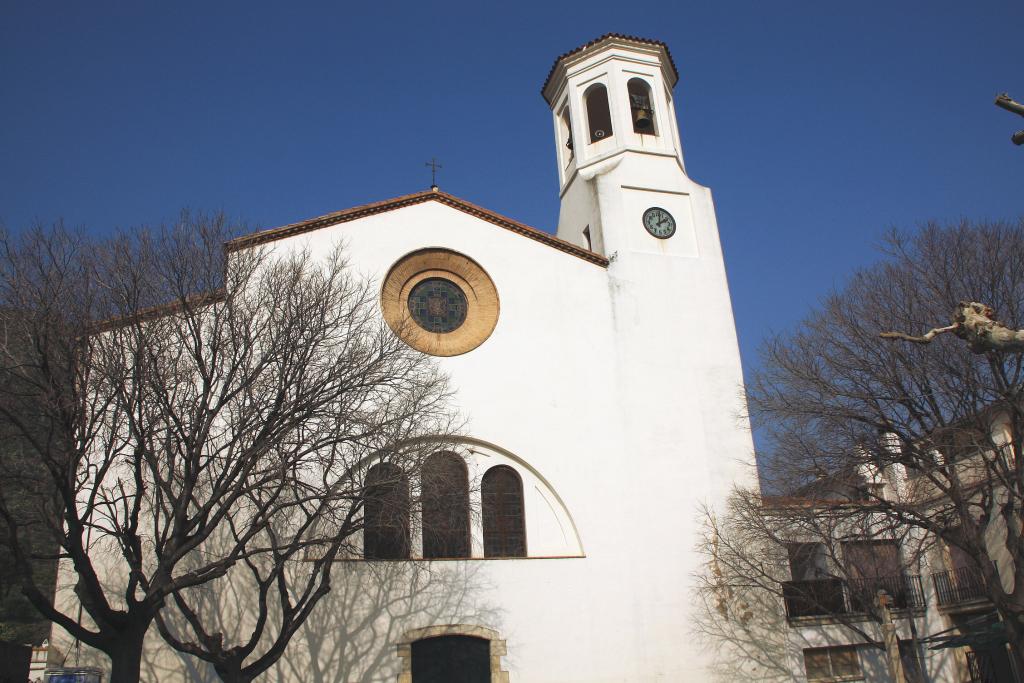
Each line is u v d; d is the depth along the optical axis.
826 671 23.42
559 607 21.12
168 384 16.02
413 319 23.28
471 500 21.00
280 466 14.95
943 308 19.19
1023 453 17.92
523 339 23.72
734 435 24.41
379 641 19.39
